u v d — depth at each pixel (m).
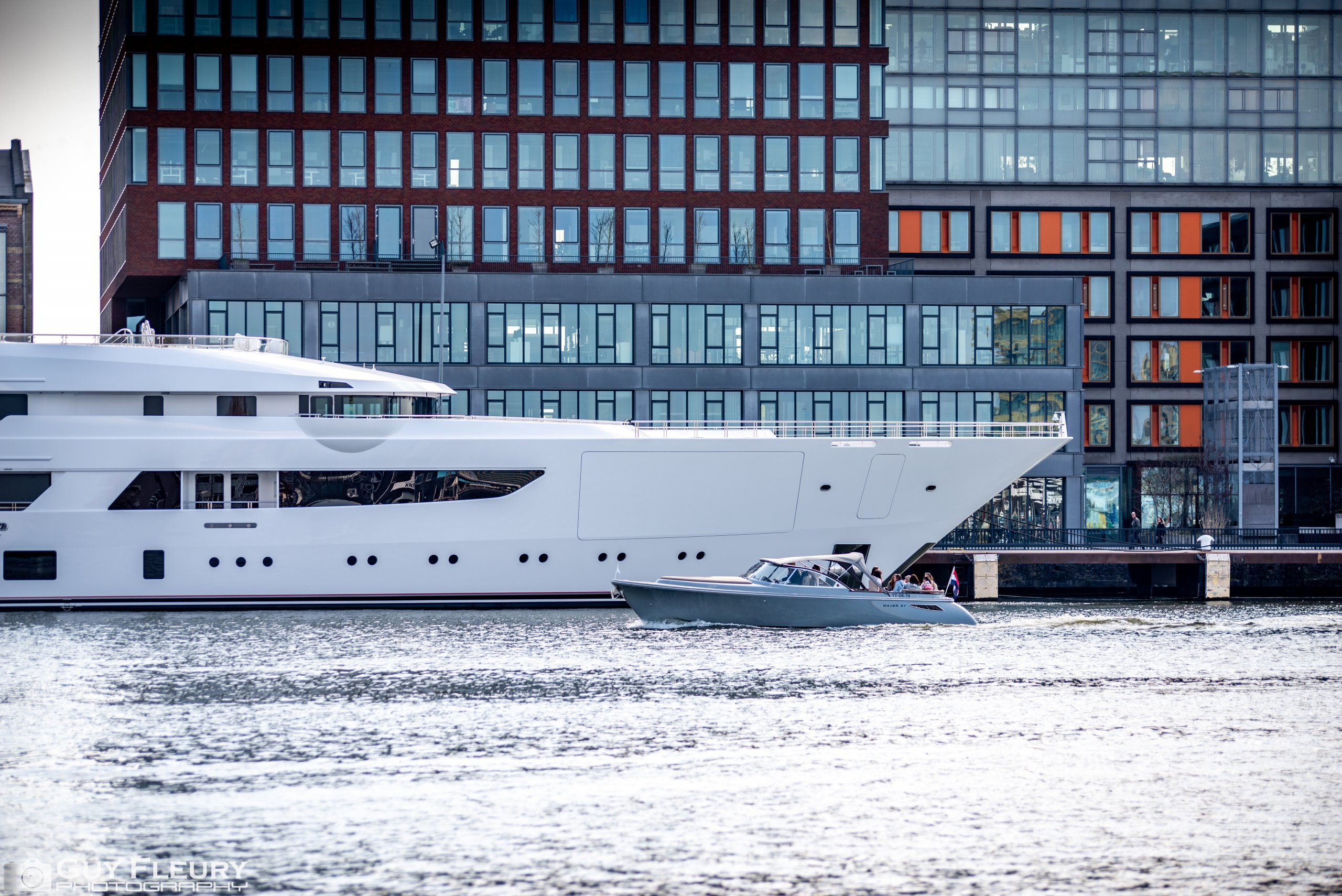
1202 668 96.88
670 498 108.19
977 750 75.50
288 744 75.25
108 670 91.62
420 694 85.94
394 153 168.00
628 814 65.12
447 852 60.25
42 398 105.50
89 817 64.12
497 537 107.38
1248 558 139.25
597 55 170.12
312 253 166.62
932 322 167.50
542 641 101.06
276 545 106.25
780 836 62.50
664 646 99.88
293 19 166.88
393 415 108.19
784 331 166.00
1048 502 172.38
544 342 163.62
